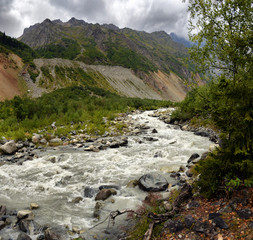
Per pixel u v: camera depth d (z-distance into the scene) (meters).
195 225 4.09
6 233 5.07
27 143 13.89
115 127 20.12
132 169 9.68
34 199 7.01
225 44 4.90
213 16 5.04
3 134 15.59
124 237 4.80
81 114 25.98
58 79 145.62
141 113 33.16
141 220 5.23
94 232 5.16
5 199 7.00
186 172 8.60
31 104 23.19
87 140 15.52
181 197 5.42
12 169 9.66
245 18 4.78
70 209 6.36
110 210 6.16
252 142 4.22
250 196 4.30
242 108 4.38
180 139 15.49
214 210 4.46
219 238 3.60
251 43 4.55
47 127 19.11
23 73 136.00
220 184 5.09
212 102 4.98
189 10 5.39
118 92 159.50
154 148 13.25
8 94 106.94
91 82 158.50
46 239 4.76
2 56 135.25
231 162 4.71
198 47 5.38
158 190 7.13
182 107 22.52
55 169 9.67
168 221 4.45
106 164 10.38
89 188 7.52
